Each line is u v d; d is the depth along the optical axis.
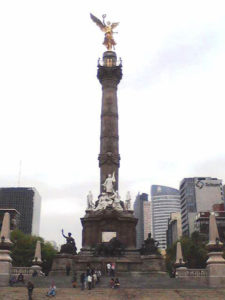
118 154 79.44
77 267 63.53
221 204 171.25
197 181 199.25
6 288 42.59
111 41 89.94
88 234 71.12
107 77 84.19
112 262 62.44
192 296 38.56
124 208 73.69
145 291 40.81
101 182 77.12
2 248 49.78
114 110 82.19
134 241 70.38
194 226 171.88
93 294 39.81
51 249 111.81
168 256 109.62
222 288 44.38
